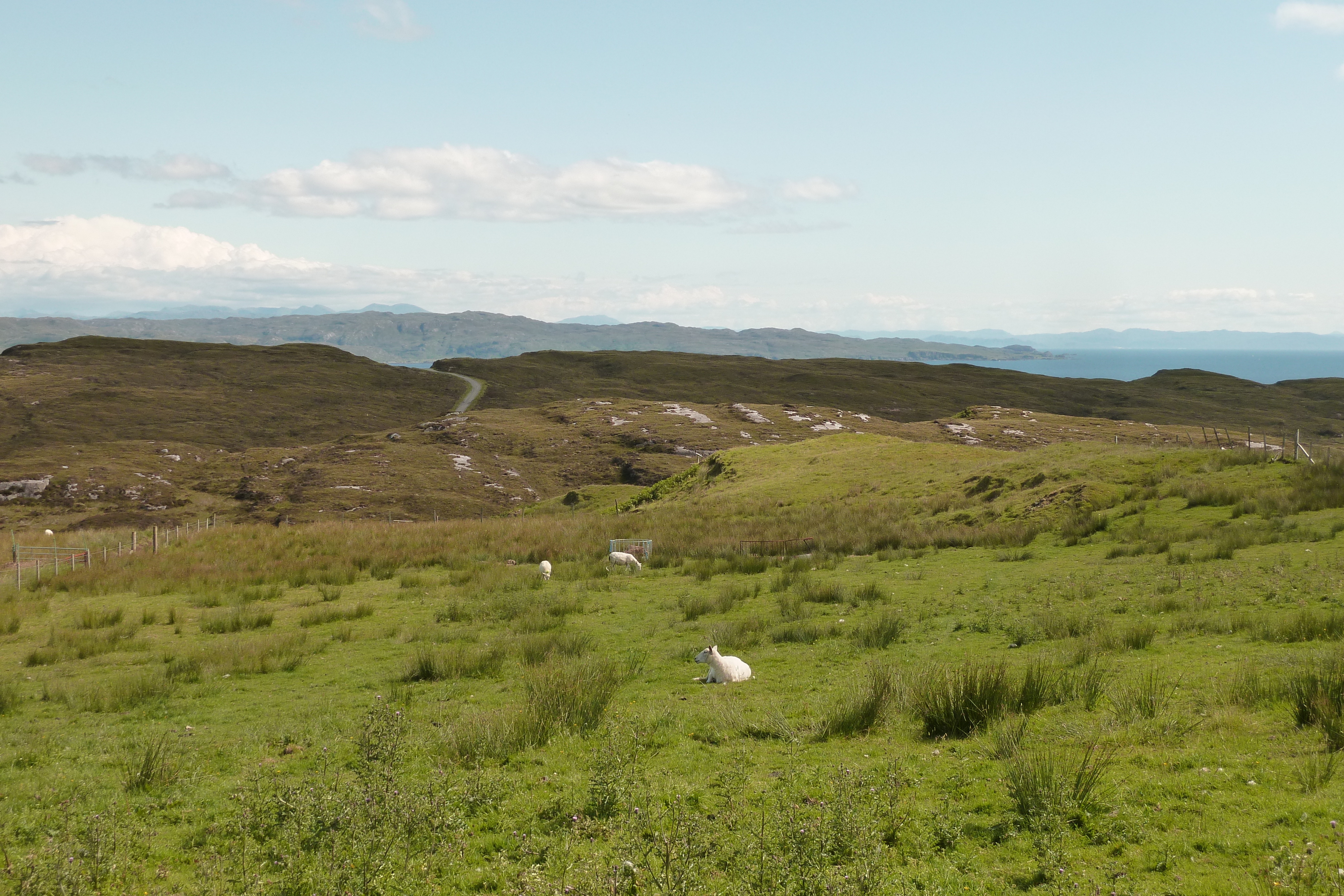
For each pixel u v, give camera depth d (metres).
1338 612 13.09
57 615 21.86
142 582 25.91
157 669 15.65
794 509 40.22
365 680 14.31
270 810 7.55
